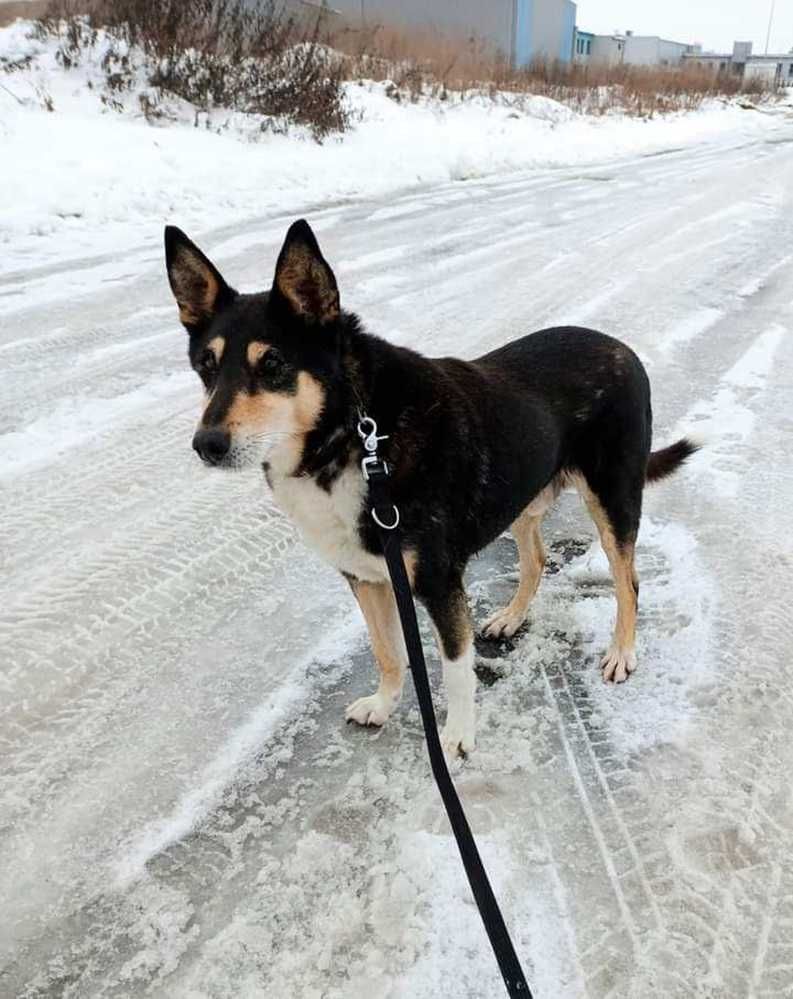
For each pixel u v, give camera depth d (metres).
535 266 3.01
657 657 1.16
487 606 1.31
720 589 1.29
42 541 1.42
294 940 0.79
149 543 1.43
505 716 1.07
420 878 0.85
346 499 0.93
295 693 1.13
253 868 0.87
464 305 2.54
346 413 0.92
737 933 0.78
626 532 1.14
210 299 0.99
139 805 0.95
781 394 1.97
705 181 5.00
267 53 4.98
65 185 3.44
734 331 2.38
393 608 1.04
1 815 0.93
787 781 0.94
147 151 3.94
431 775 0.98
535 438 1.04
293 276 0.90
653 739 1.01
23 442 1.72
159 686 1.13
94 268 2.81
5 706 1.08
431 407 0.95
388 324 2.35
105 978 0.77
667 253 3.21
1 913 0.83
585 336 1.18
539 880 0.84
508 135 6.19
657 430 1.79
